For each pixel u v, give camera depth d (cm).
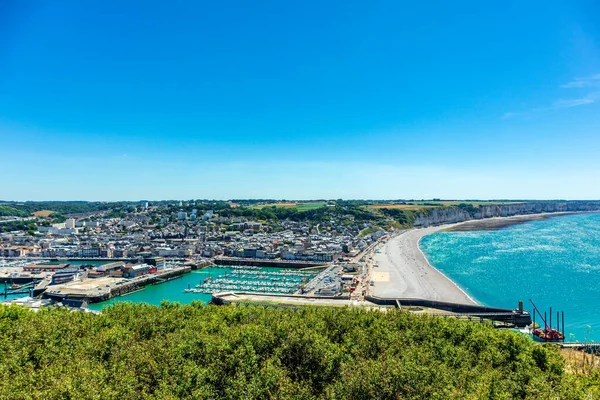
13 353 7256
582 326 15550
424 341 8525
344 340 8669
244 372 6762
